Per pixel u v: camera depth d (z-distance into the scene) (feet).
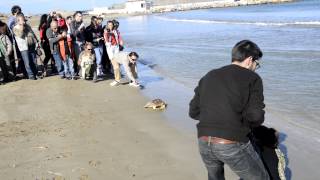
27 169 20.25
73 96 35.83
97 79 42.45
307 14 158.20
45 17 44.68
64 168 20.16
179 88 38.17
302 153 21.30
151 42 83.51
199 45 71.72
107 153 21.97
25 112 31.12
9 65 43.42
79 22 42.75
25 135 25.49
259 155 14.92
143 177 18.93
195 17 212.02
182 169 19.60
